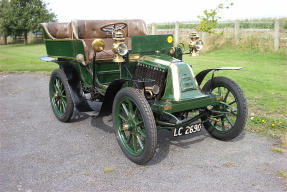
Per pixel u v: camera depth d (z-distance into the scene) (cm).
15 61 1368
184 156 376
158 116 382
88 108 462
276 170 337
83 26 543
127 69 392
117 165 355
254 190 299
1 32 3516
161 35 435
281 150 384
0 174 334
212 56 1248
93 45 401
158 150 395
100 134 456
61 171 340
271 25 1298
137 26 589
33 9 3394
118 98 365
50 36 532
